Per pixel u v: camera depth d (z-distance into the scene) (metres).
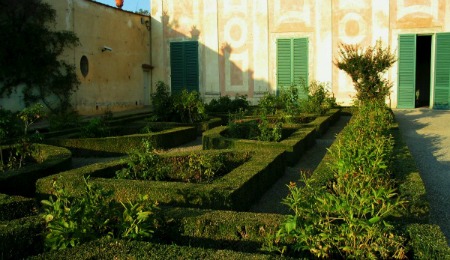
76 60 15.57
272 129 9.34
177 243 3.92
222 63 19.22
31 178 6.31
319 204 3.42
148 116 15.00
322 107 13.89
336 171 5.14
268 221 3.80
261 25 18.67
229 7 19.00
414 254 3.24
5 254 3.59
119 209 4.09
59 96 14.86
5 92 13.55
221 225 3.84
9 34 13.56
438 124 12.84
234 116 12.62
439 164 7.62
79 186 5.42
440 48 17.09
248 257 3.00
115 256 3.06
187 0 19.55
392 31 17.52
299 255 3.39
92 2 16.44
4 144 8.24
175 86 19.98
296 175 7.30
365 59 13.12
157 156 6.38
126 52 18.67
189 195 5.05
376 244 3.17
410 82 17.58
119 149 9.55
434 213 5.05
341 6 17.91
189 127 11.48
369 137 6.79
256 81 18.88
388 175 5.20
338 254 3.30
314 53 18.27
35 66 14.16
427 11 17.16
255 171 5.95
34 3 14.05
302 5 18.28
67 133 10.95
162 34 20.09
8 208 4.60
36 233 3.80
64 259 3.00
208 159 6.57
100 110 16.98
